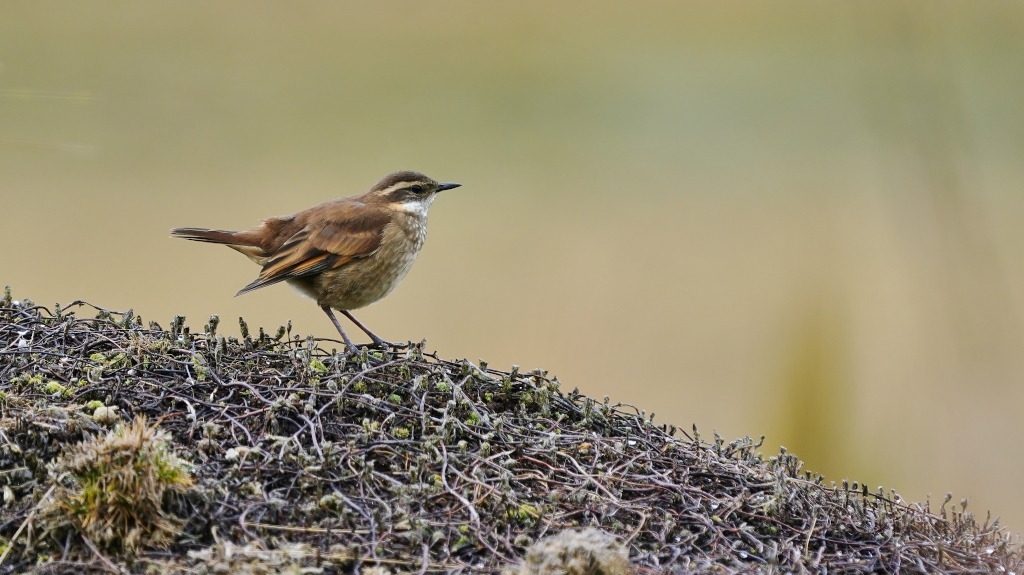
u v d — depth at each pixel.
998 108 29.25
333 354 11.15
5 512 7.93
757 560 8.44
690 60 37.31
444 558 7.81
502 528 8.32
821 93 34.47
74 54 29.25
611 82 36.25
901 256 26.06
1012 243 25.52
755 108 34.69
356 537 7.91
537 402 10.53
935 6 21.34
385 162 30.25
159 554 7.57
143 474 7.62
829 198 30.27
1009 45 29.39
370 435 9.28
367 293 14.74
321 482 8.54
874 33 21.86
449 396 10.28
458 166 31.75
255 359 10.75
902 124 20.50
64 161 27.55
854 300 25.09
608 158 32.28
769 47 37.31
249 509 8.06
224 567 7.23
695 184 31.27
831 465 21.09
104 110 28.27
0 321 11.18
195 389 9.80
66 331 10.85
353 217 14.36
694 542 8.56
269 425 9.29
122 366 10.09
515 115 34.34
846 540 9.05
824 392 22.19
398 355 11.34
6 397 8.95
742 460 10.42
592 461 9.53
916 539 9.30
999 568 8.95
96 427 8.68
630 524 8.72
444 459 8.91
